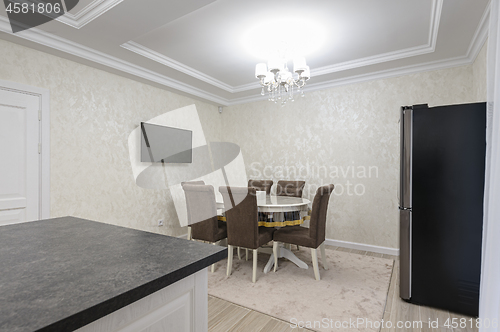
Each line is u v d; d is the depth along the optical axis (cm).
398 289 248
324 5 220
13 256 86
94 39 259
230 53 313
